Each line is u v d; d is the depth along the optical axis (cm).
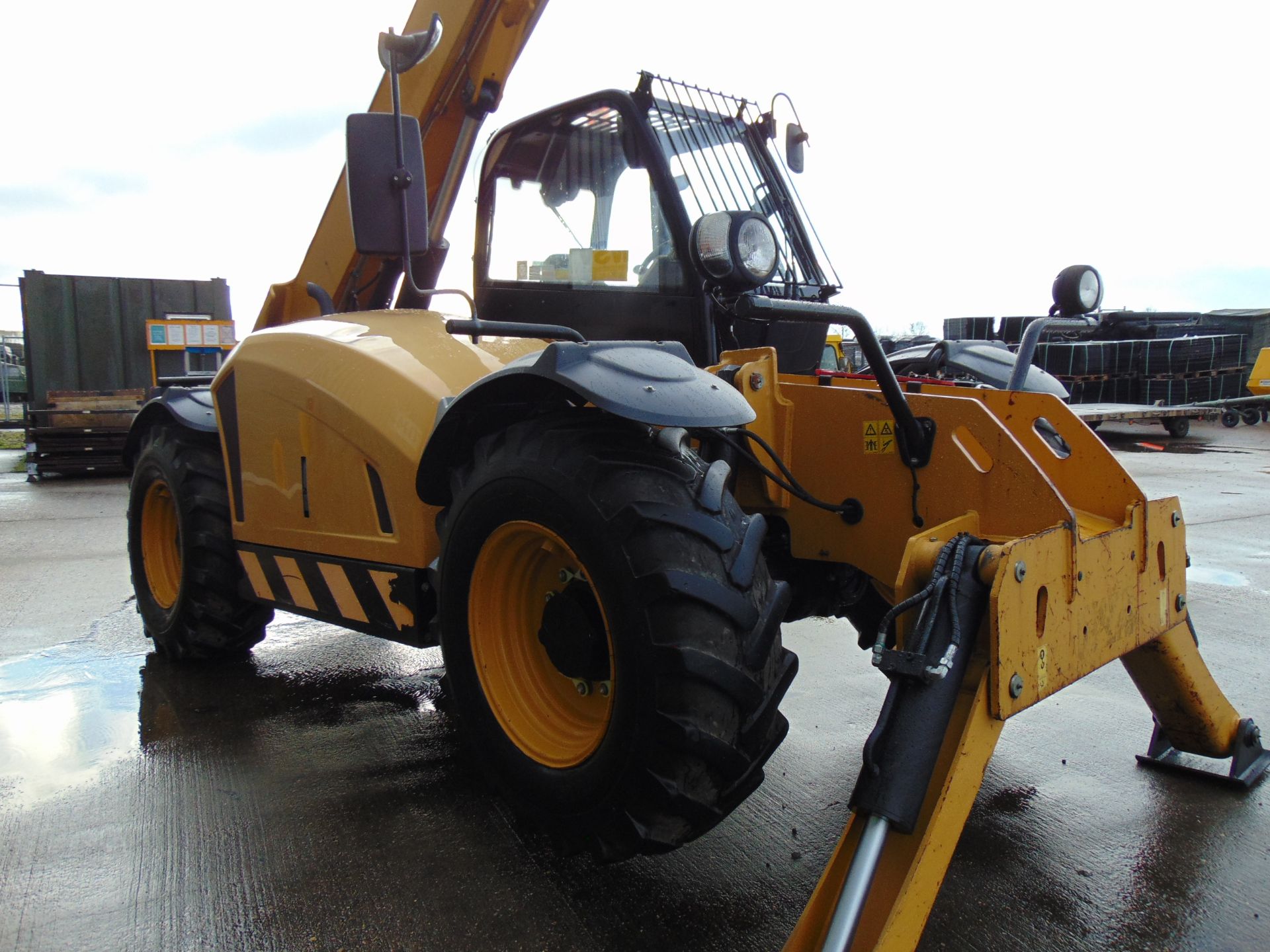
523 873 224
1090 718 320
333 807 258
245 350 322
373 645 415
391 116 260
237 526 335
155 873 225
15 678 370
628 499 188
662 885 219
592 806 195
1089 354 1530
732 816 254
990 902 211
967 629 179
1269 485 898
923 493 226
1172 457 1182
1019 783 271
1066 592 192
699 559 186
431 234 362
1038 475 206
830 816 254
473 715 224
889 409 230
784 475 235
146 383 1246
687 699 179
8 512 816
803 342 303
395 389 262
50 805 260
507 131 318
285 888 218
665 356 204
